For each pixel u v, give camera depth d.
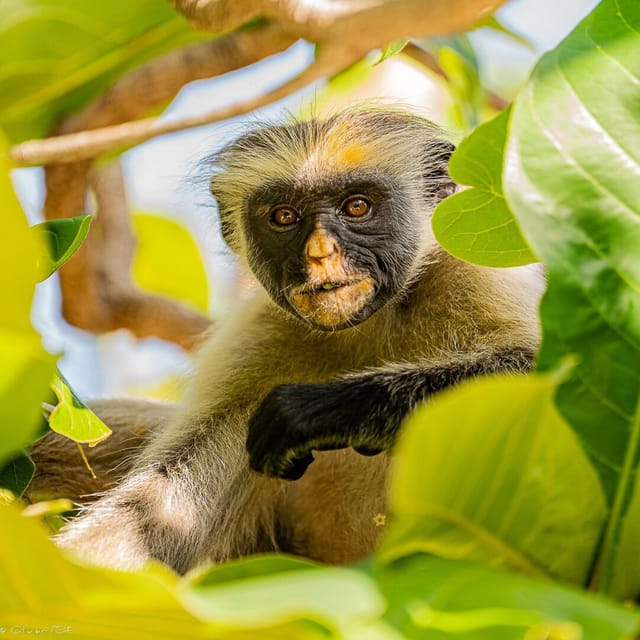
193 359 11.27
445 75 11.04
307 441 7.90
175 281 14.80
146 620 3.22
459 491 3.58
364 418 8.05
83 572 3.04
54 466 10.69
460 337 9.55
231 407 10.09
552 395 3.43
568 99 4.26
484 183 5.31
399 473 3.42
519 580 3.29
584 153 4.17
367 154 9.96
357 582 2.92
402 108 11.42
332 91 12.95
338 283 9.52
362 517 9.26
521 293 9.74
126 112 7.23
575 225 4.09
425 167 10.38
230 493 9.73
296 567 3.56
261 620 2.70
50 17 6.48
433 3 4.69
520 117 4.18
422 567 3.41
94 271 12.98
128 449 10.95
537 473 3.66
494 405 3.33
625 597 3.86
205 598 2.91
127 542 9.20
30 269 3.16
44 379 3.22
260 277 10.12
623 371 3.96
